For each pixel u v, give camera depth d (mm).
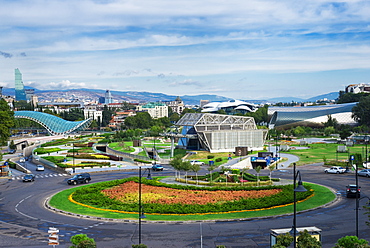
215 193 70250
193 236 46344
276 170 110500
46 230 50125
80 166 119562
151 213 57781
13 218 56844
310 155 141625
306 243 34156
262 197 66250
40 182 94125
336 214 56375
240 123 173250
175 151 165875
